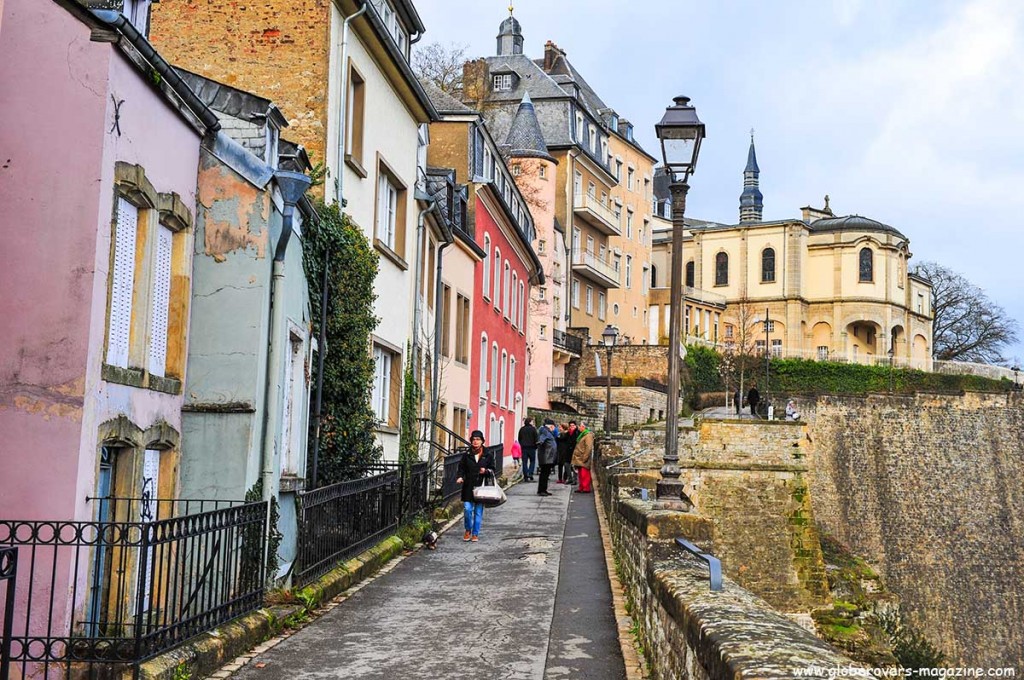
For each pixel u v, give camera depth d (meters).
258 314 10.87
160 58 9.27
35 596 8.00
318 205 15.35
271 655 9.39
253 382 10.77
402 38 23.61
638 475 18.30
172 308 10.64
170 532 8.03
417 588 13.12
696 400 75.75
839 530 62.12
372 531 15.11
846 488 62.88
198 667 8.38
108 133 8.45
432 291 26.22
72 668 7.89
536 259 48.25
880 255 98.25
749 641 4.96
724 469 39.84
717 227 100.75
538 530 20.03
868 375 83.44
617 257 81.44
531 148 62.44
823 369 82.88
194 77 12.28
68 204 8.30
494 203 36.75
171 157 10.11
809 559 38.97
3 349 8.19
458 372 31.25
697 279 101.06
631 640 10.10
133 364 9.55
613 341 43.78
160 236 10.27
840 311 97.81
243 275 10.92
